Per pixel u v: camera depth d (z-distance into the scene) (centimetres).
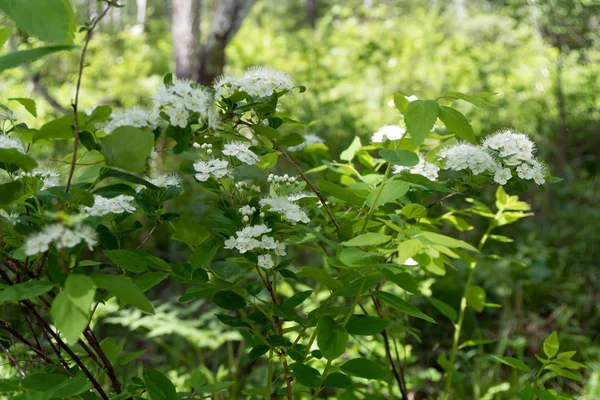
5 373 206
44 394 141
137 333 406
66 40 129
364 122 816
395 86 971
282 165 636
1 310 226
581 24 859
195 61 662
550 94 879
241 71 1107
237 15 654
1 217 146
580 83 885
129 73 1002
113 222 168
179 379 326
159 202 170
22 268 148
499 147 182
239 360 361
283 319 178
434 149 200
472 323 416
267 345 175
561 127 734
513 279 462
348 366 171
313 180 468
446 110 160
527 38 1013
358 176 221
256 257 162
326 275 167
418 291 158
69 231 129
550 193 630
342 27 1230
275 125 183
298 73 1032
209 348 387
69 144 519
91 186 150
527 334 406
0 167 151
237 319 175
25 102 158
